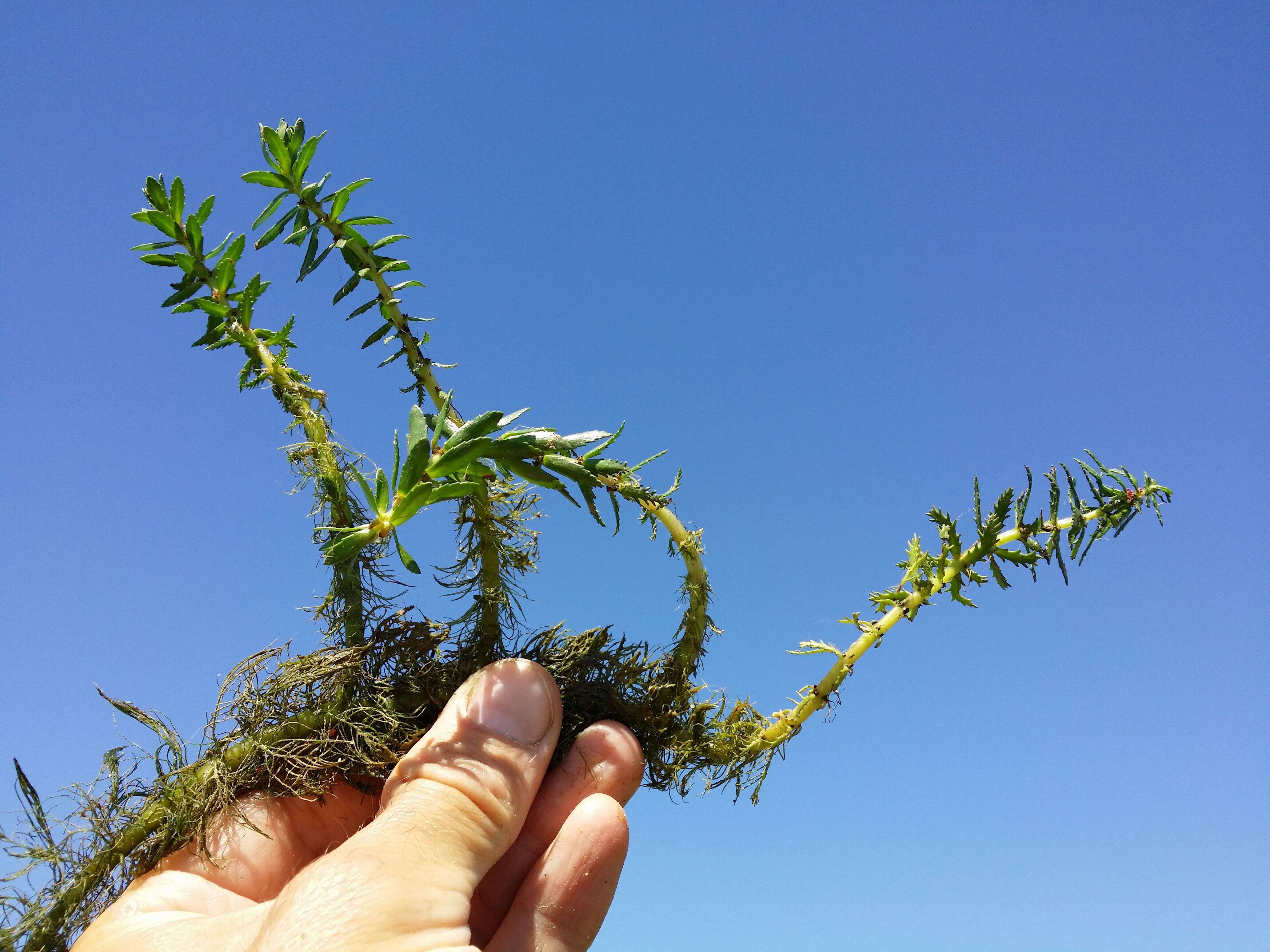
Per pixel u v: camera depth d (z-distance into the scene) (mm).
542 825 203
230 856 192
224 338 202
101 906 184
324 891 160
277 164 191
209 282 202
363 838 169
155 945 165
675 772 216
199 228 200
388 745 196
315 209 193
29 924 176
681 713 216
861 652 209
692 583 205
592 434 181
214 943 163
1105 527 191
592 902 194
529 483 178
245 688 195
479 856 174
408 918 160
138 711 189
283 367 200
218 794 189
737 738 216
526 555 207
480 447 169
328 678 197
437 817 173
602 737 208
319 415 199
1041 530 194
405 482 164
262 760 195
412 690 201
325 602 200
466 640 206
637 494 185
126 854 186
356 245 194
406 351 192
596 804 198
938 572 204
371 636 202
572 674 215
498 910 202
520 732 188
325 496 196
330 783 201
